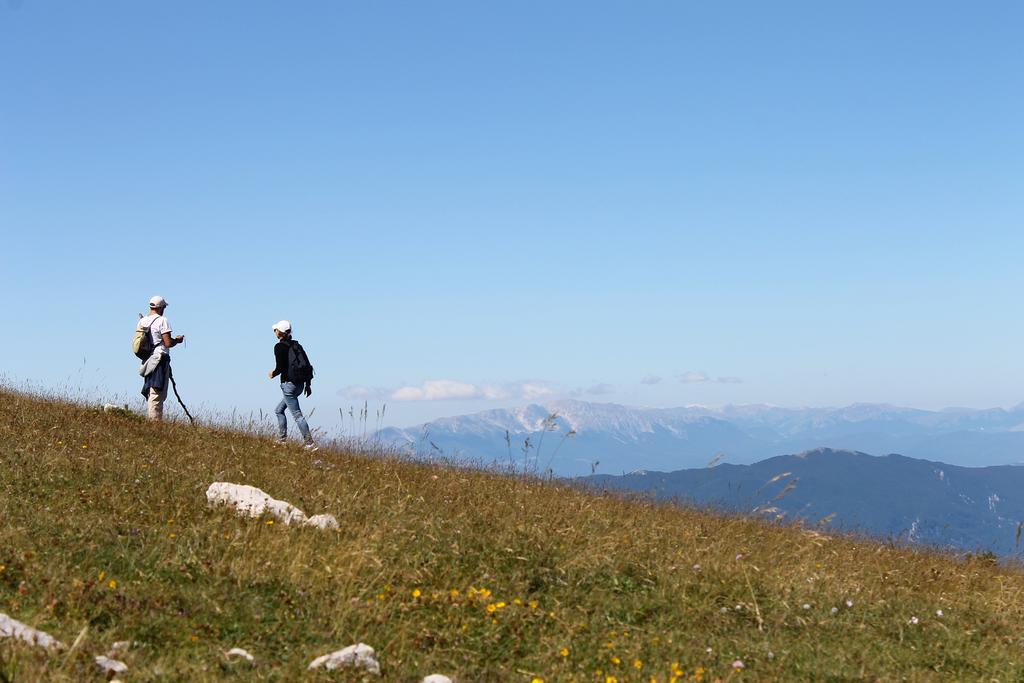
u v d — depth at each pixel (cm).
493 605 1455
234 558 1488
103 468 1762
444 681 1136
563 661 1292
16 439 1852
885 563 1828
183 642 1154
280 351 2144
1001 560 1983
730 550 1730
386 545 1602
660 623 1521
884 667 1427
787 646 1473
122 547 1493
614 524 1805
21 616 1154
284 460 1958
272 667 1108
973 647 1563
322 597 1397
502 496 1888
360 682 1101
